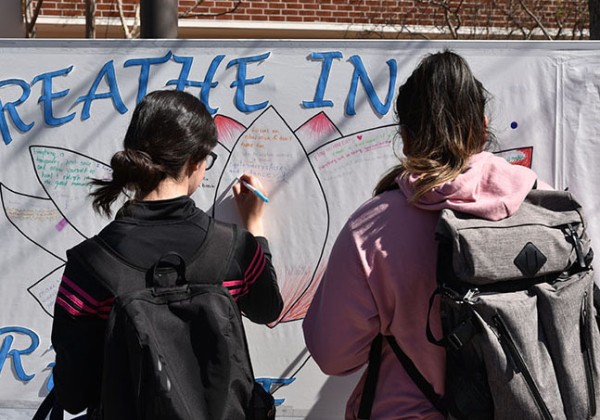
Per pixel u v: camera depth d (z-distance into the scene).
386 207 1.72
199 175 1.85
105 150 2.30
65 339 1.65
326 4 8.59
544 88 2.27
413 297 1.68
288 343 2.31
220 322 1.62
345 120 2.28
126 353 1.58
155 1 2.64
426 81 1.73
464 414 1.61
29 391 2.32
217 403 1.59
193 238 1.70
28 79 2.29
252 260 1.80
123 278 1.64
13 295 2.32
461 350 1.61
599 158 2.27
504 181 1.71
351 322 1.73
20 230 2.31
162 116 1.73
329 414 2.31
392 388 1.74
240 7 8.41
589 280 1.68
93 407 1.73
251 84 2.28
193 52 2.28
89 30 5.43
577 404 1.58
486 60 2.27
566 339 1.60
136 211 1.70
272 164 2.29
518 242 1.62
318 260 2.30
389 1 8.66
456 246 1.59
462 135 1.72
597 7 3.61
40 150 2.30
